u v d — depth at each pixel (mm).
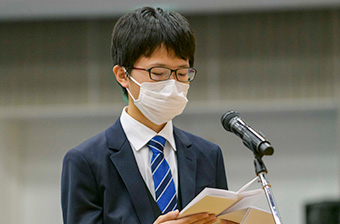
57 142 11664
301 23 10812
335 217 8617
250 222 3396
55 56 10875
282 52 10797
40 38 10891
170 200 3564
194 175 3738
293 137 11422
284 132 11430
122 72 3754
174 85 3504
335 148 11344
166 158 3740
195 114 11602
